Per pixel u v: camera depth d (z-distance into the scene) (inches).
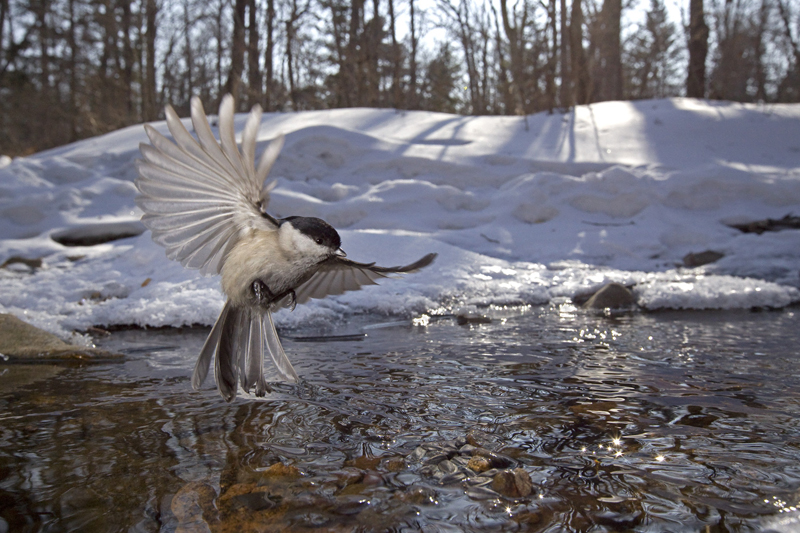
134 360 175.9
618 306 255.8
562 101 576.4
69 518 82.3
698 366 161.2
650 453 103.3
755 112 501.4
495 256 326.6
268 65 742.5
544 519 81.7
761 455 101.8
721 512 82.7
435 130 482.9
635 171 397.4
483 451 101.3
